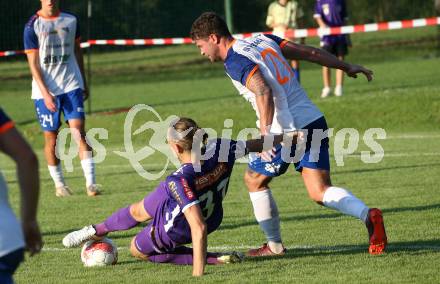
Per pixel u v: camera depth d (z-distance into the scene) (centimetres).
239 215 2027
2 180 873
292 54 1564
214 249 1644
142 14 7269
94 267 1503
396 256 1482
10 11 6750
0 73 7469
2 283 846
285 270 1408
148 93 5762
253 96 1458
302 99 1513
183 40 4375
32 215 836
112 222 1501
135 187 2612
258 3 8112
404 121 3819
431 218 1873
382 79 5188
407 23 3809
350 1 8119
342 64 1582
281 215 2002
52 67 2444
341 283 1296
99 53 8338
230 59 1432
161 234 1457
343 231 1766
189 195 1355
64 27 2436
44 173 3055
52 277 1428
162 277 1384
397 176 2580
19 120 4738
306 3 7562
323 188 1511
